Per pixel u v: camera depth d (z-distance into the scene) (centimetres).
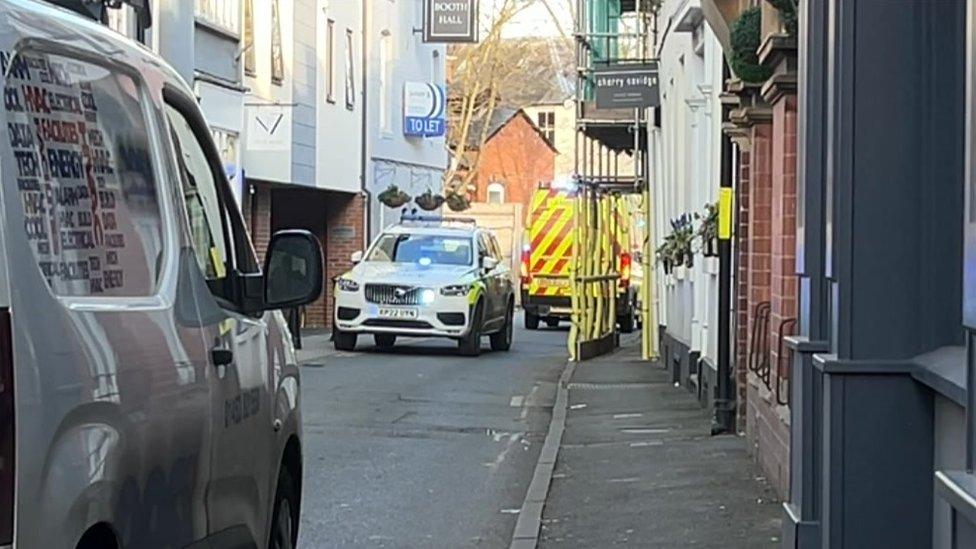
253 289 548
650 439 1280
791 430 782
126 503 397
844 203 629
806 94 743
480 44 5341
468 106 5384
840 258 628
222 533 491
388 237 2442
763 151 1117
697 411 1504
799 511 740
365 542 867
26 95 379
